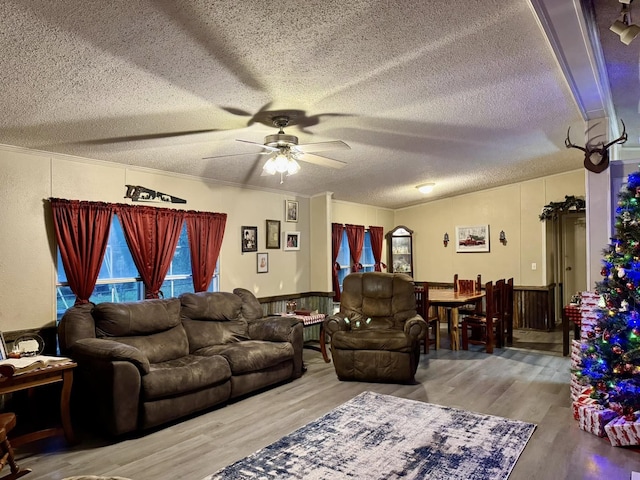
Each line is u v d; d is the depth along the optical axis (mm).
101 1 1977
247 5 2113
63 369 3146
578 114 4320
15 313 3688
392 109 3723
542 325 7566
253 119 3645
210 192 5418
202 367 3748
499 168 6555
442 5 2283
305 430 3357
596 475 2643
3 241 3623
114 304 3990
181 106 3223
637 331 3041
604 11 2635
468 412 3701
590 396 3459
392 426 3410
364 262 8336
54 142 3684
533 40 2730
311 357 5926
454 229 8531
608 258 3293
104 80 2717
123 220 4410
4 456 2545
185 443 3176
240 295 5277
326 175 5941
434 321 6453
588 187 4113
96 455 3000
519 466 2758
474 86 3385
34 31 2146
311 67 2816
